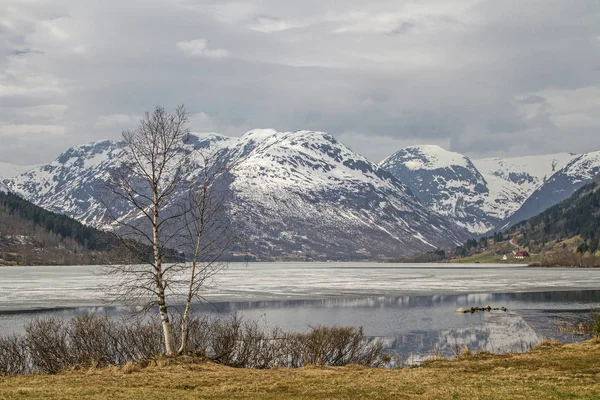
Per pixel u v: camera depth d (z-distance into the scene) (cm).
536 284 17525
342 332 5097
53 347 4594
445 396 2959
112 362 4650
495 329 7812
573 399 2805
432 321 8669
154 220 4153
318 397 3012
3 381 3538
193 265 4409
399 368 4153
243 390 3222
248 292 14162
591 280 19638
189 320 5188
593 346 4669
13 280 18425
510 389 3086
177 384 3391
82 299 11462
